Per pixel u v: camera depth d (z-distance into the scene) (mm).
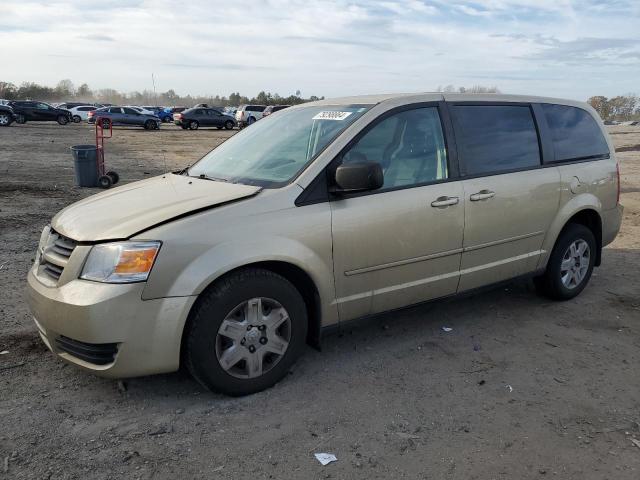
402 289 3941
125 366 3039
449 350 4133
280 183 3566
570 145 5090
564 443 2990
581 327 4625
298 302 3477
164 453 2830
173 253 3037
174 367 3143
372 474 2705
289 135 4133
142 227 3090
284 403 3334
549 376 3756
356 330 4473
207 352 3178
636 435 3078
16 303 4816
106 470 2688
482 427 3127
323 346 4160
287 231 3361
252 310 3305
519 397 3469
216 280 3184
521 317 4820
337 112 4070
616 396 3506
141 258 2994
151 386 3492
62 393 3385
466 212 4160
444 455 2865
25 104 38438
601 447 2959
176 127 45031
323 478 2672
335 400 3383
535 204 4648
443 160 4129
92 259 3064
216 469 2717
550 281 5035
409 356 4016
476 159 4320
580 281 5281
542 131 4840
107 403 3289
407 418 3203
